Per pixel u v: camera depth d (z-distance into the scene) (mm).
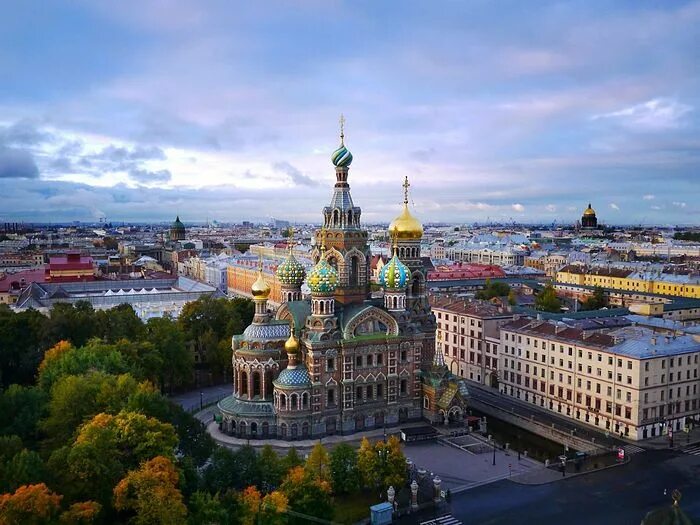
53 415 111562
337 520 101125
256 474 99625
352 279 151375
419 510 106000
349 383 138625
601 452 132875
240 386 140500
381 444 108938
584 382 152125
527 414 157750
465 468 125062
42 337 162000
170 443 99438
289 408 134250
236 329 190250
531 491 114312
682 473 122000
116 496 87250
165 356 167875
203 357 189750
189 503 91688
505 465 126812
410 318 151375
